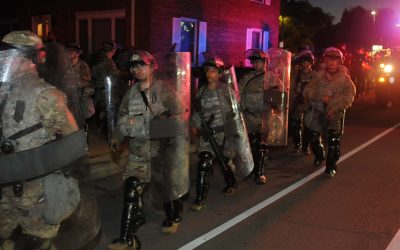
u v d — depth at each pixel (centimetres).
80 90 669
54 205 310
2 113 302
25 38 302
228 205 573
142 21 1185
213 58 526
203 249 446
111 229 493
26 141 300
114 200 586
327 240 472
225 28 1451
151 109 416
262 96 636
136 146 421
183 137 440
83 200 338
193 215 535
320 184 675
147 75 414
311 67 870
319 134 762
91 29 1291
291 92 861
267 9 1639
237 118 546
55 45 319
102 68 814
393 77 1602
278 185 666
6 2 1523
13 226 322
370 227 509
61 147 307
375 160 835
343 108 693
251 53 641
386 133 1113
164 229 473
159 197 445
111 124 468
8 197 308
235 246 454
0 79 302
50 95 303
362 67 1961
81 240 347
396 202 599
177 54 429
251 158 574
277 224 513
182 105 432
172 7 1235
